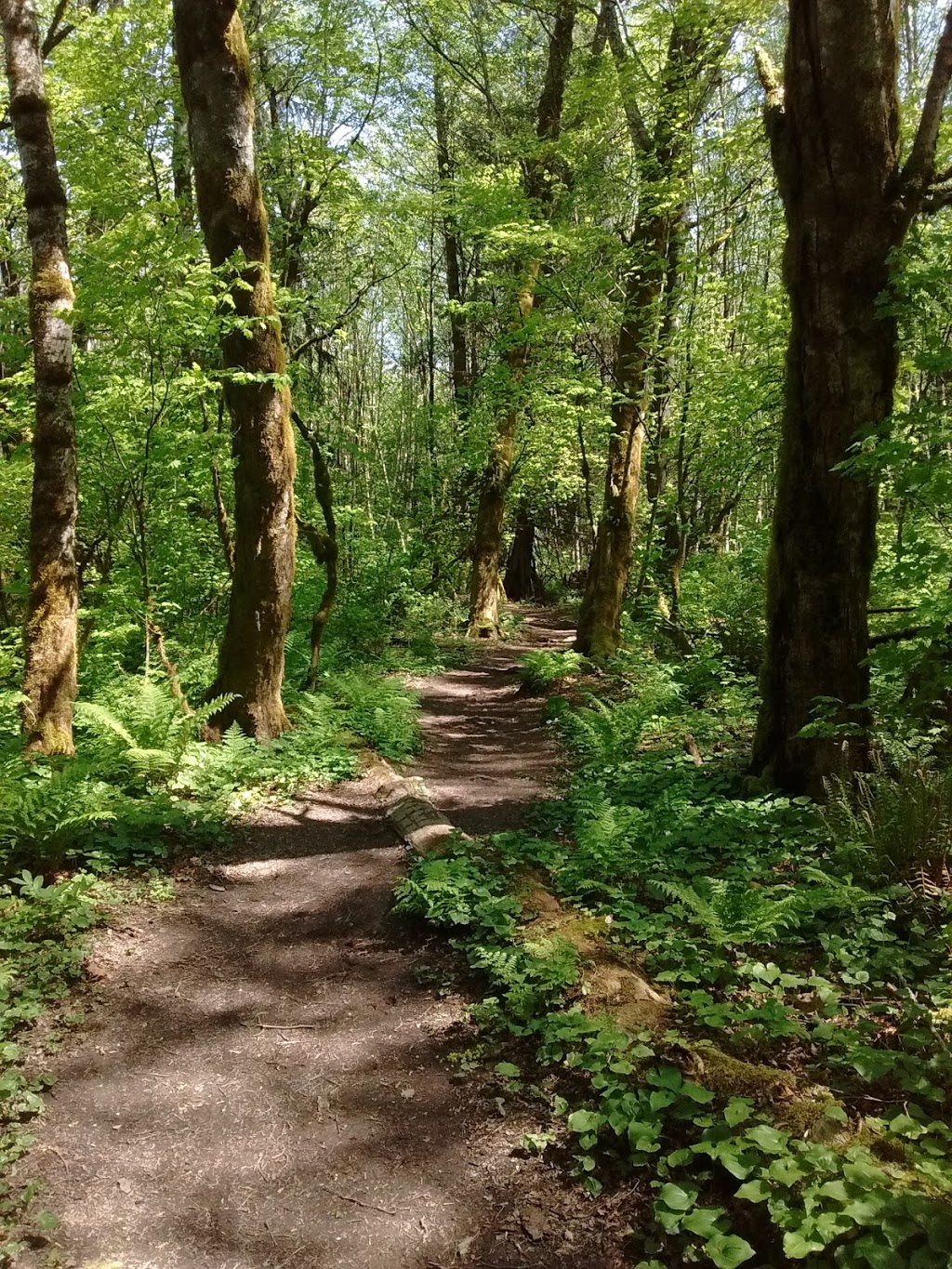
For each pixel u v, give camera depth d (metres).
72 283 7.99
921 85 12.18
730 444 12.16
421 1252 2.80
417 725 10.80
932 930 4.30
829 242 5.82
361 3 15.79
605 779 7.79
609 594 14.01
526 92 21.91
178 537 11.27
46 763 6.64
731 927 4.34
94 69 12.16
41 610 7.28
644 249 12.99
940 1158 2.68
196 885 5.73
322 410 16.83
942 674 5.45
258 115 17.39
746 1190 2.57
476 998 4.29
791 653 6.33
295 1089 3.69
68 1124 3.40
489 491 19.62
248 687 8.60
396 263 18.55
